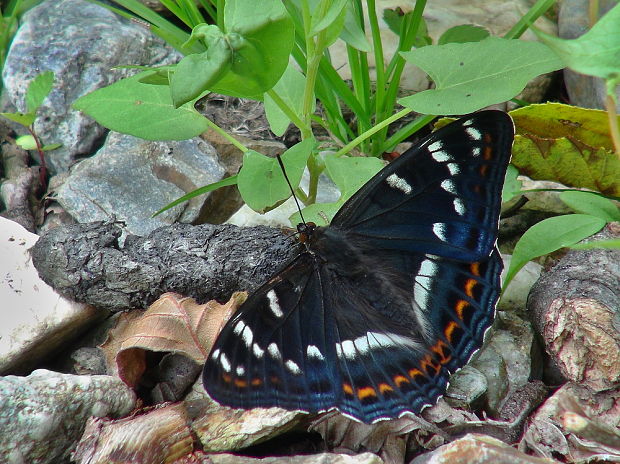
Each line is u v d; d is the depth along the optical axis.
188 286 0.68
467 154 0.66
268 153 0.73
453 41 0.72
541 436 0.65
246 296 0.67
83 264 0.68
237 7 0.65
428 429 0.66
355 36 0.69
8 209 0.72
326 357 0.65
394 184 0.66
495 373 0.67
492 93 0.67
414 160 0.66
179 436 0.65
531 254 0.67
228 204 0.72
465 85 0.67
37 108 0.72
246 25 0.65
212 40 0.65
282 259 0.68
